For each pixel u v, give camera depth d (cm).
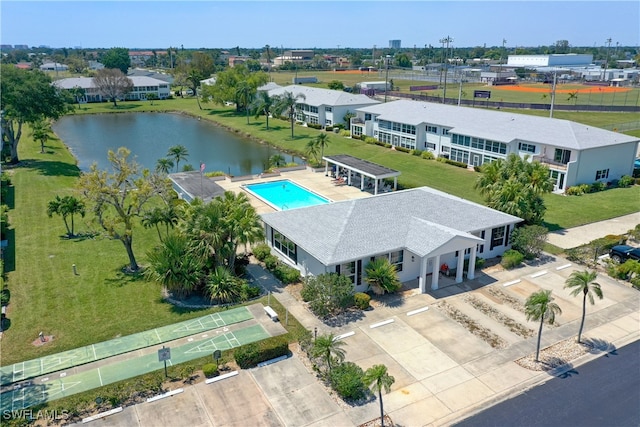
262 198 5519
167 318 3020
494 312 3098
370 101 10312
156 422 2178
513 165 4303
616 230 4494
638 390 2389
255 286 3425
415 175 6544
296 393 2362
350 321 2991
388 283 3212
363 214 3591
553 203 5275
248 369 2539
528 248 3834
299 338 2783
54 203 4284
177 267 3173
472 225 3697
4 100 6688
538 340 2561
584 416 2227
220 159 8119
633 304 3203
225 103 13562
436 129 7512
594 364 2589
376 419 2202
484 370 2539
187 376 2475
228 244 3344
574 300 3247
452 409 2266
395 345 2748
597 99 13638
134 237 4394
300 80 18612
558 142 5825
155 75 19000
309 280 3136
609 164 5988
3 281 3406
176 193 5494
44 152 7938
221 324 2945
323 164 7075
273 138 9400
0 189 5428
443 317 3036
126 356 2639
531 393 2375
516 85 17962
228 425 2162
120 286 3441
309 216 3709
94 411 2244
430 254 3222
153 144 9206
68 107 7988
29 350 2689
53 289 3381
